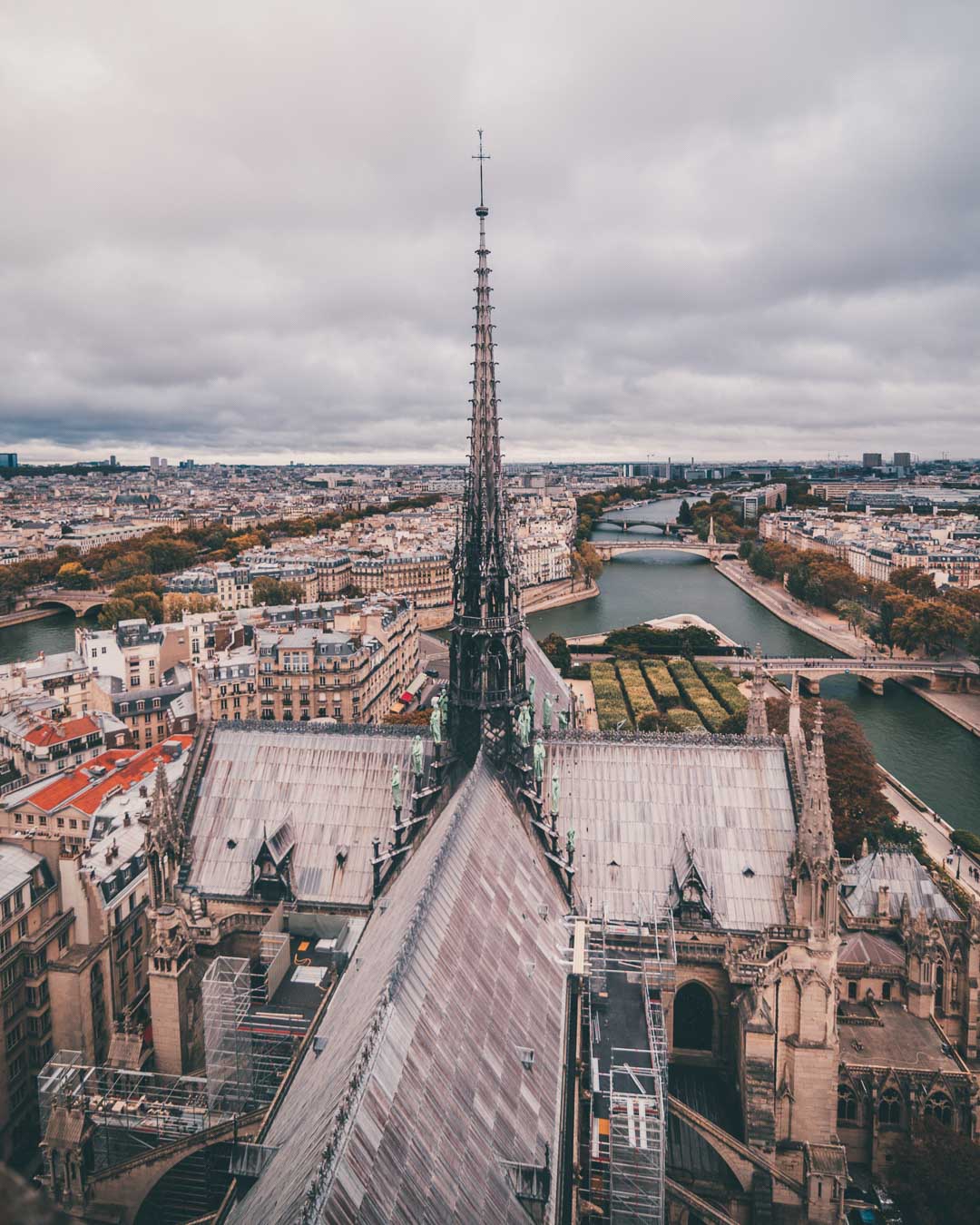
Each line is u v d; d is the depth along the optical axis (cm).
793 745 13862
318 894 13500
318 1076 8288
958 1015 14638
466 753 13050
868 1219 12375
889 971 15025
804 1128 11762
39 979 14475
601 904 12950
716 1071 12888
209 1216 9331
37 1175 13725
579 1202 9738
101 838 18300
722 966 12631
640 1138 9438
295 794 14238
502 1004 9088
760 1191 11294
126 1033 13362
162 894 12738
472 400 12606
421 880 9862
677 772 13925
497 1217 7038
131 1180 11419
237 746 14775
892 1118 13288
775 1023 11675
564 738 14400
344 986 10225
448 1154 7062
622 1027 11262
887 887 16512
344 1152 6125
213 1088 11481
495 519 12719
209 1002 11400
